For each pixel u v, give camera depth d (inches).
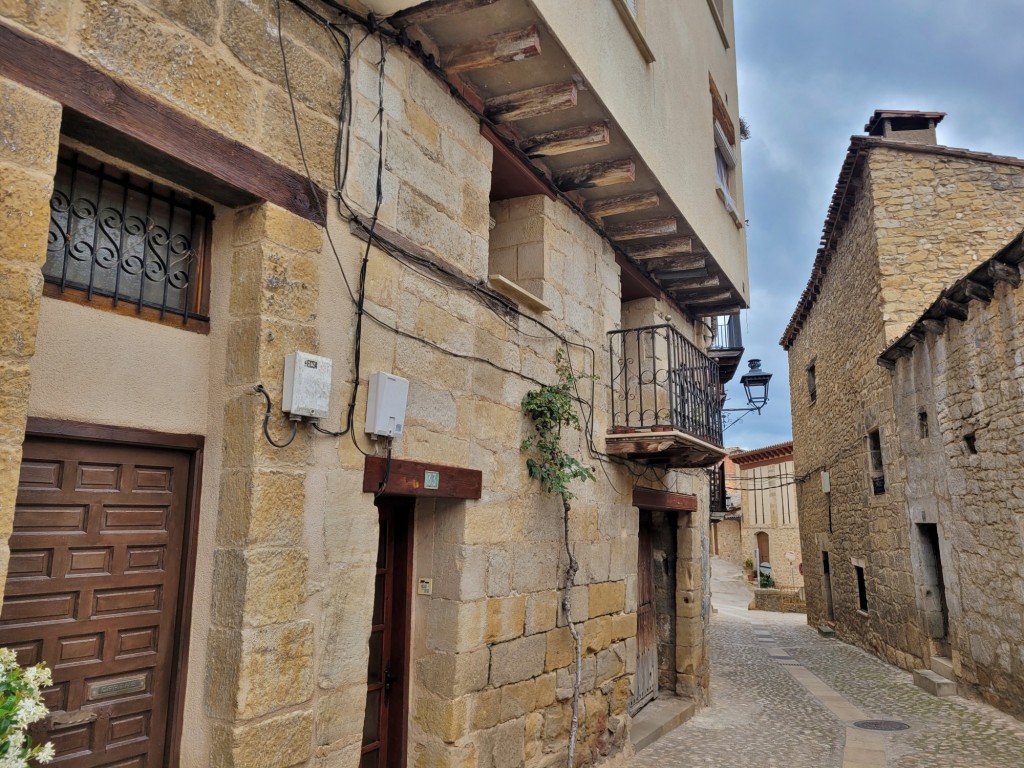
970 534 315.3
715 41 307.9
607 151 193.2
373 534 124.4
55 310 91.7
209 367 109.9
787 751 241.0
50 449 91.4
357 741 118.0
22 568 87.9
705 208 256.1
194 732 100.2
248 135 107.7
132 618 98.6
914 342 366.3
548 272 195.9
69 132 90.7
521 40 147.1
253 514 102.0
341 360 121.1
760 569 1125.7
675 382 230.7
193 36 100.7
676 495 289.0
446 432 146.8
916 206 413.7
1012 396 274.5
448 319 150.1
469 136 163.3
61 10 85.0
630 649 226.5
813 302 618.5
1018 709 279.0
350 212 124.7
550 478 175.5
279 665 103.8
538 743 171.3
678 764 222.7
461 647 147.2
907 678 383.6
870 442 455.8
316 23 122.2
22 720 65.8
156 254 106.0
